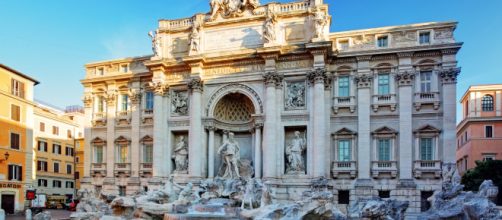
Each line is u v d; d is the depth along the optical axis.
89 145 54.97
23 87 58.31
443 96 41.62
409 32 43.34
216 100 46.84
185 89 48.91
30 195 56.78
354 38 45.00
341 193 43.41
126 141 52.81
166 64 48.62
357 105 44.06
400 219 34.09
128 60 54.31
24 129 57.88
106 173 53.19
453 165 39.22
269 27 44.84
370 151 43.25
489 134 68.00
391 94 43.09
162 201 39.25
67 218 46.31
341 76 45.06
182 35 49.75
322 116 42.25
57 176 81.19
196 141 46.12
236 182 41.69
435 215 32.62
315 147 42.00
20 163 56.50
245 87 45.84
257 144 44.38
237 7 47.03
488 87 69.75
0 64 53.16
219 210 36.00
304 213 30.75
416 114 42.47
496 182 51.62
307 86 43.91
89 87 55.81
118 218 36.12
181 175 46.94
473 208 31.31
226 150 45.00
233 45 46.97
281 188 42.91
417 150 41.97
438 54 42.19
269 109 43.81
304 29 44.59
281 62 44.91
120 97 54.50
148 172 50.62
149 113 52.12
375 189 42.44
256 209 33.34
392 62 43.59
